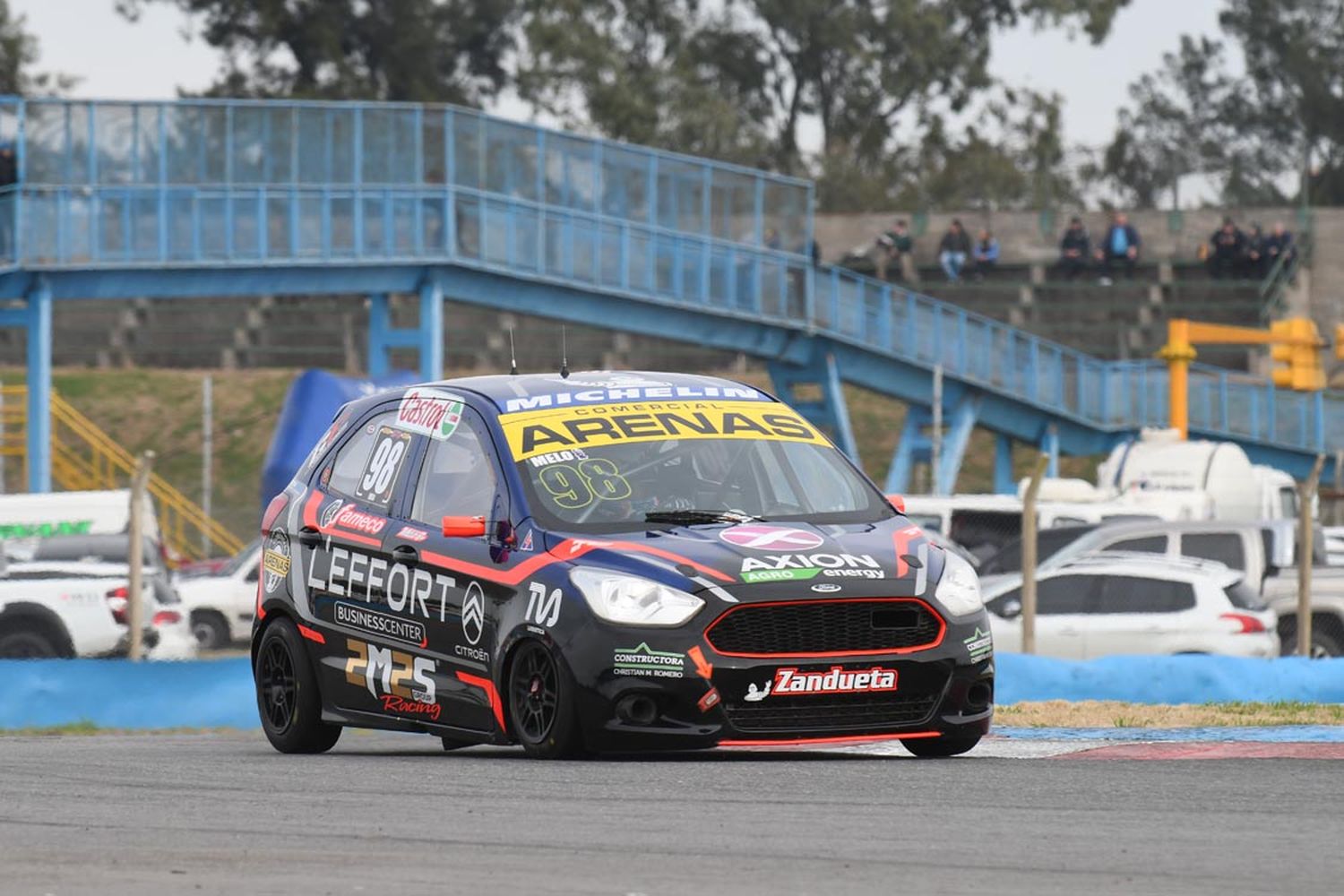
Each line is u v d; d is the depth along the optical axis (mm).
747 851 26484
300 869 25641
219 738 55219
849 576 37625
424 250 148625
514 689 38656
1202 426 180000
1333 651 98562
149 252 144625
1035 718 51562
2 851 27672
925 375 170250
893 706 37844
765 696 36875
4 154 143375
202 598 115562
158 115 145000
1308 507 79062
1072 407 176375
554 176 153500
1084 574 86562
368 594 42562
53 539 112188
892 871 24859
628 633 36906
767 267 162125
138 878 25172
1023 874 24578
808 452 41781
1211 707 54031
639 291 156375
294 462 93562
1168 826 28359
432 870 25391
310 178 146875
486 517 40094
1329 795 31781
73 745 48938
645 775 34906
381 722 42281
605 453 40500
